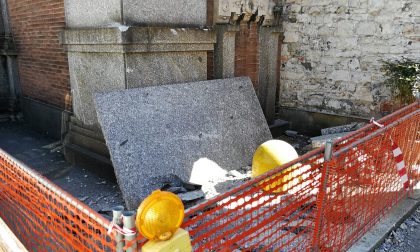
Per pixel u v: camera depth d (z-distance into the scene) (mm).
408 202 4148
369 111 6434
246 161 5633
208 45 5840
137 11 4902
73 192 4770
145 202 1576
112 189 4855
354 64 6484
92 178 5223
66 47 5730
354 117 6617
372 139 3207
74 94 5867
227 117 5680
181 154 4910
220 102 5699
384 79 6148
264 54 7020
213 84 5742
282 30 7238
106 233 1749
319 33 6812
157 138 4770
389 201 3840
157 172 4574
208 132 5340
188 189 4609
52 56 6527
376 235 3504
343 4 6418
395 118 4023
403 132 3791
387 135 3430
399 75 5609
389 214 3869
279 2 7078
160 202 1591
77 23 5562
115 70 4969
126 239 1603
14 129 7793
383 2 5977
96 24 5168
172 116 5051
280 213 2682
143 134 4668
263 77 7117
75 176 5301
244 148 5703
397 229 3756
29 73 7633
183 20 5531
